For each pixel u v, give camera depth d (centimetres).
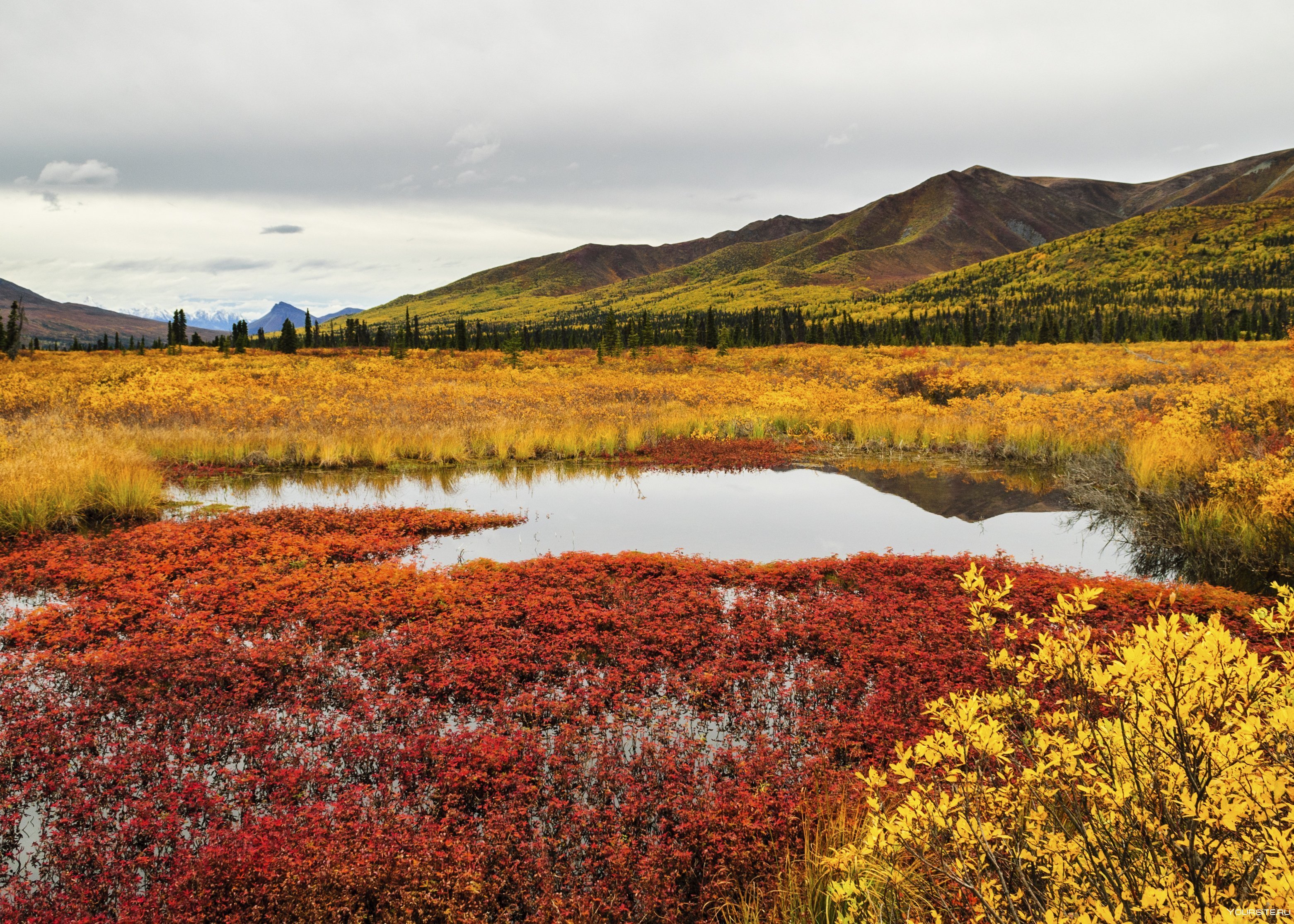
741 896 405
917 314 18438
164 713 583
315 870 404
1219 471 1114
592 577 915
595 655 727
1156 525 1127
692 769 519
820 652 728
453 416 2230
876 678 664
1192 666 230
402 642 730
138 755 521
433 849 425
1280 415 1489
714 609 824
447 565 1012
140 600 812
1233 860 211
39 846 439
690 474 1675
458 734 559
